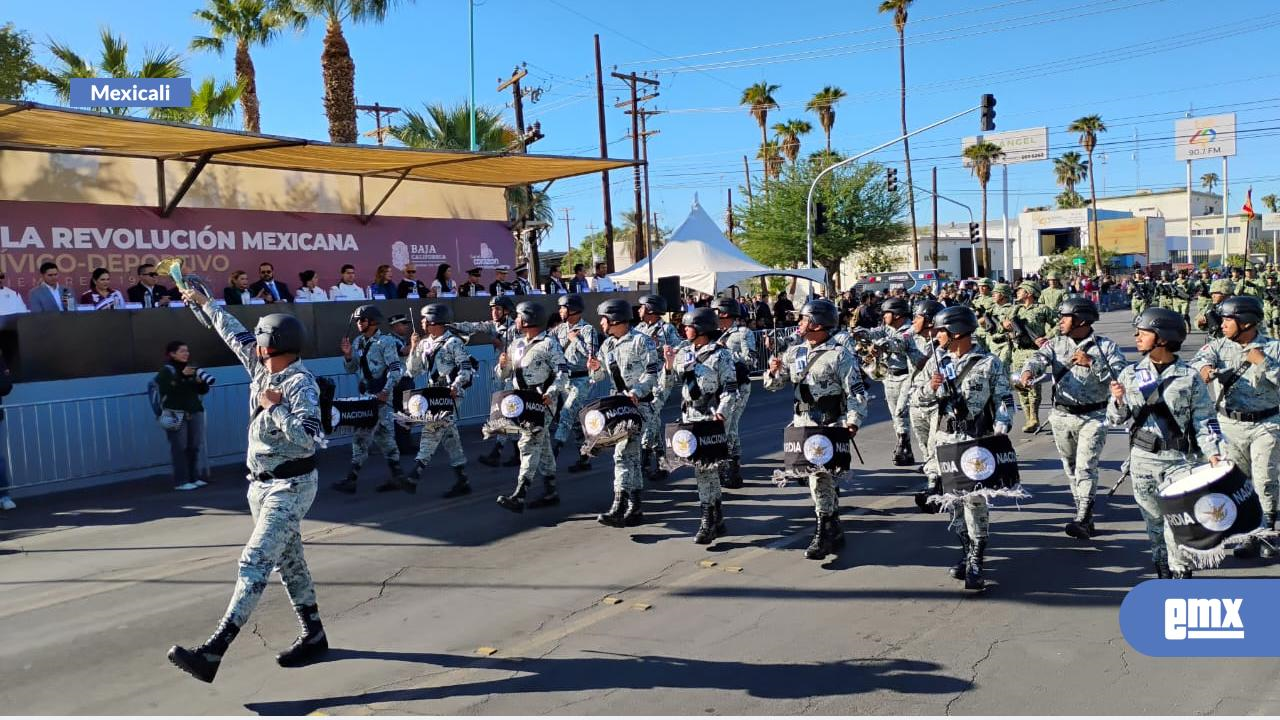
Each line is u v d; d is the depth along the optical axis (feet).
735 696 15.90
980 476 20.43
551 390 29.37
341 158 50.62
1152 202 355.56
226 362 41.24
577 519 28.66
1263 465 22.57
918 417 29.17
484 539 26.45
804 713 15.19
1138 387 19.94
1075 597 20.58
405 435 42.45
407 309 47.60
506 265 68.39
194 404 35.06
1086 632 18.54
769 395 60.39
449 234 64.75
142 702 16.03
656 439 34.91
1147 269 201.26
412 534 27.04
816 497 24.23
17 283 45.75
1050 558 23.57
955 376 21.15
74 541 27.07
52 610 20.98
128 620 20.26
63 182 47.47
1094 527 26.32
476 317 50.57
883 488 32.27
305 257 57.11
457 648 18.37
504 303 35.04
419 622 19.84
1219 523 17.19
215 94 74.84
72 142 43.16
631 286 91.91
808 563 23.67
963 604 20.38
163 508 31.40
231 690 16.52
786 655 17.70
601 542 25.96
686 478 35.01
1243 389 22.88
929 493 29.04
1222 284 53.98
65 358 36.19
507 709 15.57
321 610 20.67
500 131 88.17
